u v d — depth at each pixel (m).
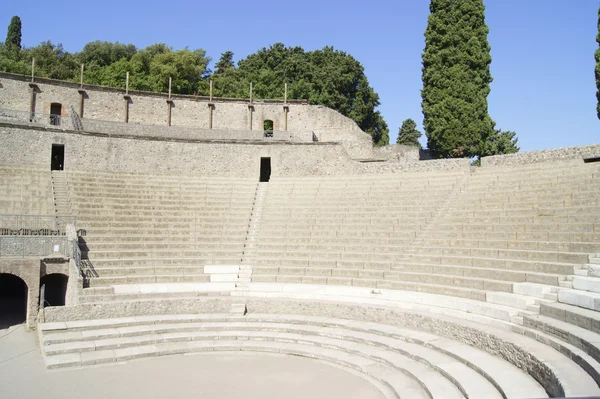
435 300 16.91
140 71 53.38
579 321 12.21
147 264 21.78
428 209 23.66
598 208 18.39
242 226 25.50
